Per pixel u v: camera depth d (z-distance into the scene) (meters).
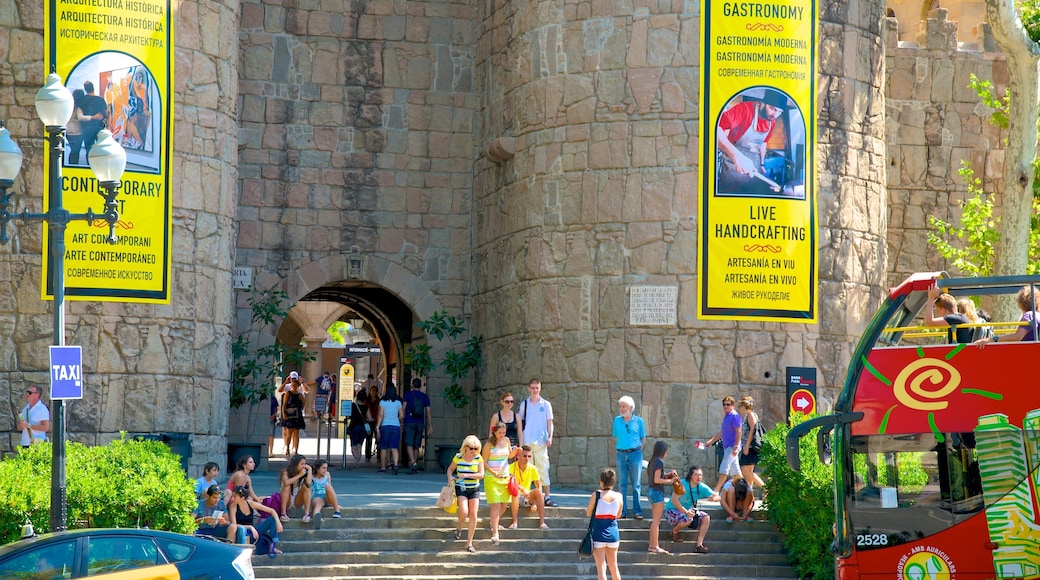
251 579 13.04
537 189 24.36
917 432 12.80
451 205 27.95
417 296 27.70
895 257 28.64
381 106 27.80
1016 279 12.98
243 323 26.77
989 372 12.71
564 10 24.17
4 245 20.84
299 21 27.48
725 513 19.55
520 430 19.34
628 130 23.47
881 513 12.79
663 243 23.11
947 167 28.97
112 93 21.19
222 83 22.75
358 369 60.38
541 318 24.09
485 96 27.27
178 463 17.75
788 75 23.11
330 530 18.27
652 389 22.95
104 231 21.02
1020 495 12.38
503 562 18.05
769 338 23.02
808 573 18.00
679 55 23.25
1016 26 22.67
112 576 12.38
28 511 15.45
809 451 18.62
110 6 21.27
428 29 28.03
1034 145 23.47
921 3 37.66
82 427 20.78
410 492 21.66
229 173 22.98
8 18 20.97
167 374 21.53
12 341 20.80
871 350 13.13
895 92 28.84
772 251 22.94
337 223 27.47
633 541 18.67
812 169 23.25
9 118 20.89
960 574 12.49
